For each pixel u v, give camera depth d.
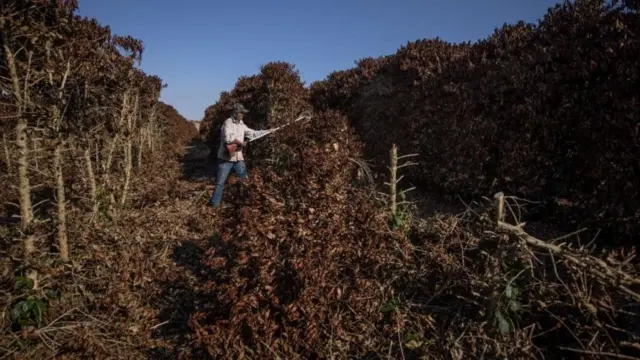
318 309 2.37
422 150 6.36
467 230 3.12
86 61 3.97
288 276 2.46
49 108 3.09
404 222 3.33
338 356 2.42
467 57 5.59
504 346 2.22
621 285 2.10
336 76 9.86
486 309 2.39
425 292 2.87
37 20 2.95
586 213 3.72
